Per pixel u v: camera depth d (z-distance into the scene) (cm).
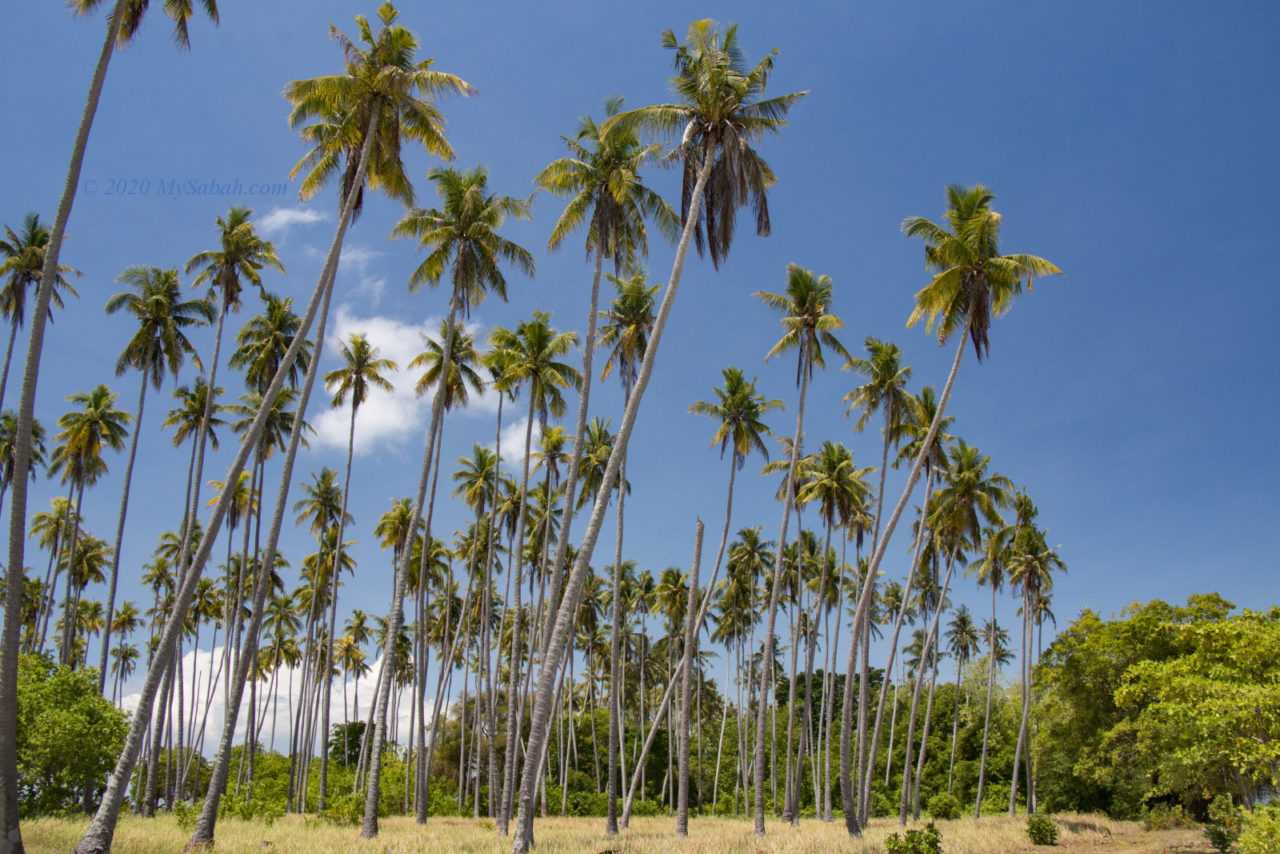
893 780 6800
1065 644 4025
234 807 2936
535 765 1627
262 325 3459
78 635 5900
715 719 7856
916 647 6938
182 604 1459
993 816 4378
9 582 1225
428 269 2747
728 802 6006
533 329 3034
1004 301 2447
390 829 2752
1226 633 2050
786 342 3089
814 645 4484
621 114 1850
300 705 4675
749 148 1841
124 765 1362
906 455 3781
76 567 5044
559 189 2272
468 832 2583
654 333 1770
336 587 3781
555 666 1666
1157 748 2941
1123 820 4116
